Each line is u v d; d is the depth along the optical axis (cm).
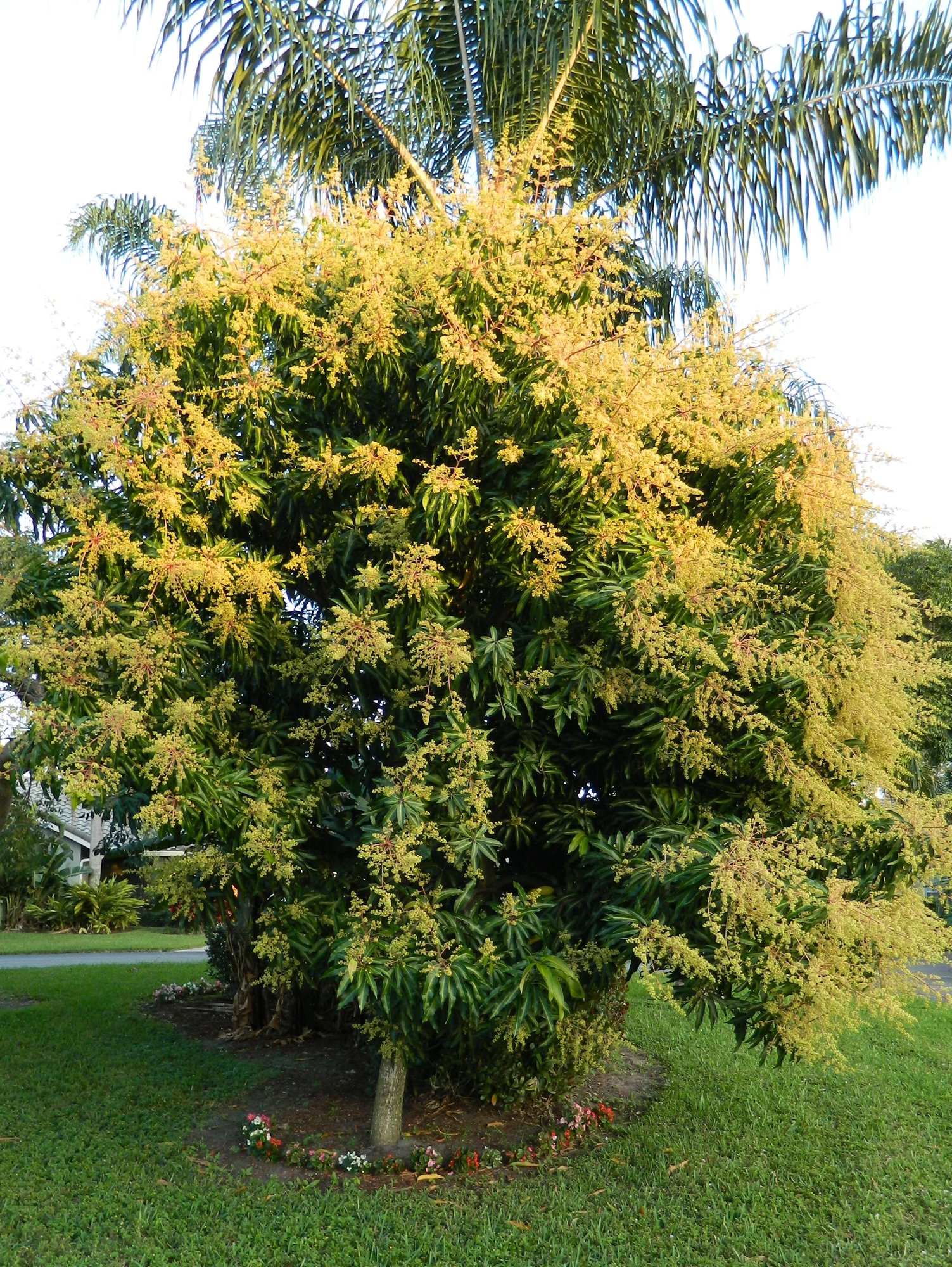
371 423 497
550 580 423
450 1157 520
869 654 392
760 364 462
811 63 637
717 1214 455
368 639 396
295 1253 403
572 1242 424
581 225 469
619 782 485
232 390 438
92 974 1217
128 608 417
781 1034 391
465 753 415
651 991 378
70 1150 511
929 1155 546
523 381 431
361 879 495
